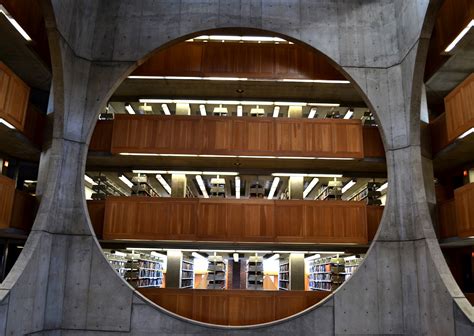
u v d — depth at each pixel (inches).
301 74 588.1
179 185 645.3
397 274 469.1
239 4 539.2
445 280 411.5
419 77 481.4
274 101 653.3
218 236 556.1
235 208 564.7
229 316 518.0
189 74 584.1
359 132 582.2
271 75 585.9
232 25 532.1
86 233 478.9
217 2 540.1
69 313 460.8
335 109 687.7
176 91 638.5
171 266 639.8
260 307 520.7
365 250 621.3
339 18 542.3
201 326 468.1
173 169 642.2
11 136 487.8
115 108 717.3
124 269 803.4
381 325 460.1
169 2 543.2
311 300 522.6
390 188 491.2
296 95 643.5
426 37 463.8
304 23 538.9
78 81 512.1
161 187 775.7
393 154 499.5
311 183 713.0
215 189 632.4
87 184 729.0
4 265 597.0
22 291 406.0
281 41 600.4
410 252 466.6
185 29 532.4
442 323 407.2
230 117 584.4
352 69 526.3
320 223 561.3
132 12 541.3
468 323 370.0
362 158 575.8
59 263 465.7
